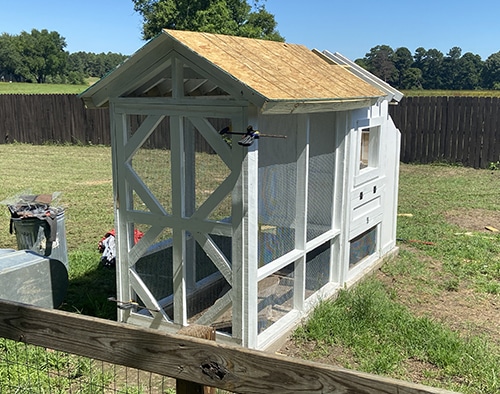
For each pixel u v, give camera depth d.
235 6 26.97
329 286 5.47
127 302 4.59
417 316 5.09
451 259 6.87
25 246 5.64
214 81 3.75
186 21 24.66
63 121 18.50
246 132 3.69
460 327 4.87
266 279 4.61
